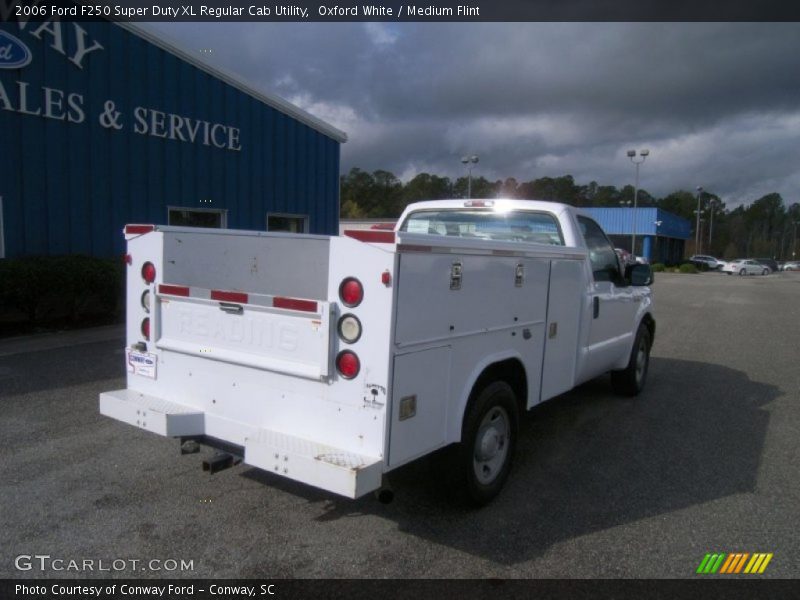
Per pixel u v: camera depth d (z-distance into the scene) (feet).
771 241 408.87
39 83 35.06
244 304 11.60
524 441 17.97
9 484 13.71
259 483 14.14
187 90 43.45
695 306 61.26
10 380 21.89
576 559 11.35
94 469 14.64
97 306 34.53
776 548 11.97
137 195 40.88
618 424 19.77
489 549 11.59
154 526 12.05
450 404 11.53
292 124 52.70
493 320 12.60
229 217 47.70
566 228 17.15
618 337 20.39
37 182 35.50
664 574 10.94
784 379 27.22
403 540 11.82
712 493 14.53
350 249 10.18
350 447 10.46
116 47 38.78
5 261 30.68
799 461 16.81
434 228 19.70
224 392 12.10
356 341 10.25
